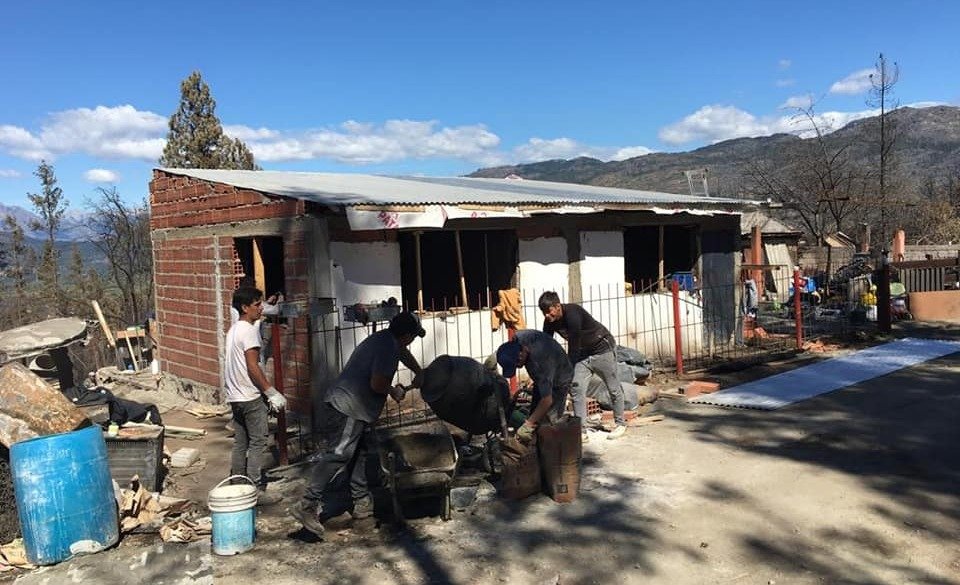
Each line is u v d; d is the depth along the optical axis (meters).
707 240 13.15
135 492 5.76
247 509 5.14
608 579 4.58
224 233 9.45
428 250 10.34
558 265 10.71
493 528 5.41
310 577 4.70
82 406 7.21
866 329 15.05
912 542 4.96
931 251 22.72
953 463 6.49
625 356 10.01
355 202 7.52
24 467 4.89
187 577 4.71
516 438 5.89
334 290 8.05
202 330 10.20
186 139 24.55
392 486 5.38
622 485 6.22
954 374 10.33
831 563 4.71
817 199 26.27
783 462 6.69
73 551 4.98
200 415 9.44
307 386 8.14
